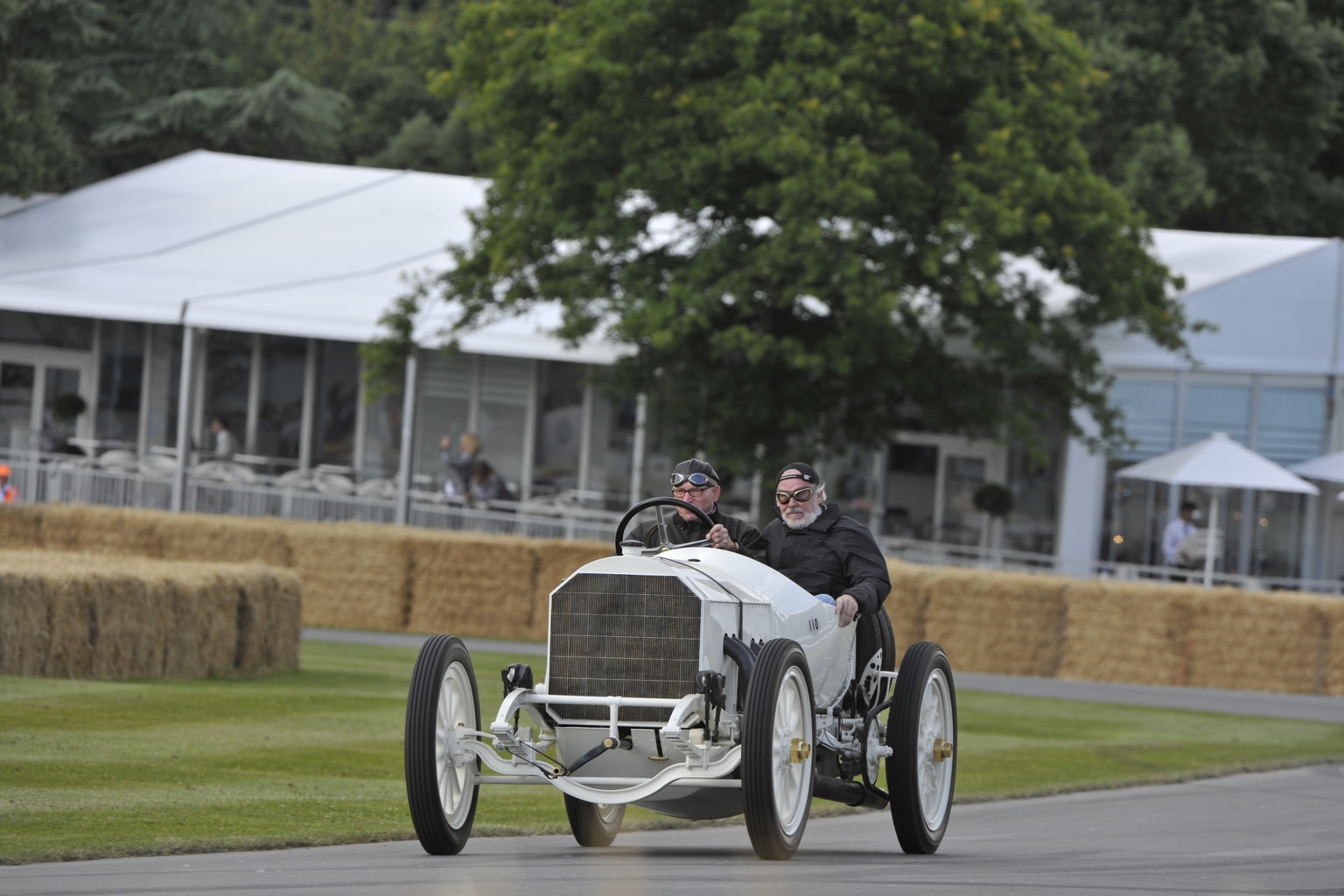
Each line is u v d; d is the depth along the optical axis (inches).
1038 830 1397.6
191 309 4392.2
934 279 3917.3
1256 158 6550.2
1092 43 6338.6
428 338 4220.0
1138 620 3324.3
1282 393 4498.0
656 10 3710.6
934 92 3784.5
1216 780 1892.2
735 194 3831.2
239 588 2411.4
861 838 1336.1
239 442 5275.6
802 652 1080.2
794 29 3624.5
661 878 976.3
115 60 7047.2
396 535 3602.4
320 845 1128.8
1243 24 6545.3
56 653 2194.9
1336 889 1034.7
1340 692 3282.5
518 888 913.5
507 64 3880.4
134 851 1050.1
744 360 4067.4
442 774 1073.5
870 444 4168.3
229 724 1847.9
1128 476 4254.4
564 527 4220.0
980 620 3390.7
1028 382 4126.5
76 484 4392.2
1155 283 4037.9
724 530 1205.1
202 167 5876.0
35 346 5398.6
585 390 4992.6
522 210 4020.7
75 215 5344.5
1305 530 4576.8
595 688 1082.7
